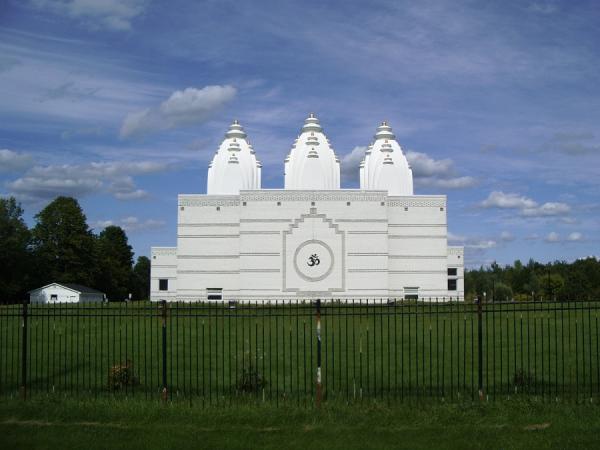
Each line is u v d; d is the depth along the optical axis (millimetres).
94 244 90625
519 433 14703
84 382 20000
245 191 66250
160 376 21328
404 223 68625
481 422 15523
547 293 79750
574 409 16328
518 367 22375
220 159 74188
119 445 14086
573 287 81312
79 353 25625
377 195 66500
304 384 18891
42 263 84500
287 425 15438
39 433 14914
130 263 114938
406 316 39531
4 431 15047
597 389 18859
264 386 19219
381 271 66000
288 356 25172
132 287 114812
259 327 34094
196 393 18672
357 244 66062
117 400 17734
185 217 68125
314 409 16469
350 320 37812
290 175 73688
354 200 66438
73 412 16266
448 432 14789
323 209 66125
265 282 65562
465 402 17141
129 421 15789
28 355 25250
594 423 15242
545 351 25797
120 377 19359
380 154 75312
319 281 65750
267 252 65875
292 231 66000
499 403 16844
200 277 67688
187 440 14359
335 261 66000
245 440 14336
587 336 29844
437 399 17688
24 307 18344
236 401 17484
